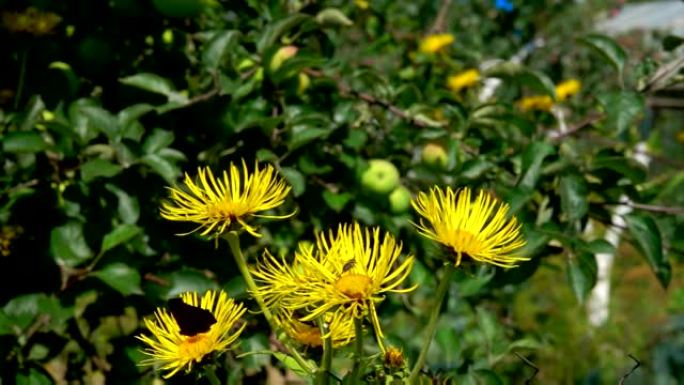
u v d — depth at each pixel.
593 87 3.76
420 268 1.35
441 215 0.66
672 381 1.98
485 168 1.33
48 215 1.22
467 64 2.42
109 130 1.20
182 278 1.20
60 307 1.13
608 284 3.32
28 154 1.22
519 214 1.24
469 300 1.58
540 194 1.34
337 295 0.62
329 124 1.33
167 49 1.40
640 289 3.40
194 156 1.31
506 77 1.41
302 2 1.55
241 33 1.43
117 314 1.26
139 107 1.21
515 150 1.46
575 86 2.11
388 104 1.48
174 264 1.27
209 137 1.31
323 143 1.33
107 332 1.48
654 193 1.45
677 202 1.78
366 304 0.61
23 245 1.20
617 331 2.62
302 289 0.65
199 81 1.41
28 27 1.28
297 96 1.38
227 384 1.17
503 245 0.66
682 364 1.99
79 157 1.23
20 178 1.22
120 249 1.18
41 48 1.33
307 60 1.29
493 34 3.76
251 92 1.35
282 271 0.68
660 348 2.09
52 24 1.29
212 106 1.28
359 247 0.64
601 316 2.84
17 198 1.19
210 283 1.20
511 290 2.08
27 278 1.19
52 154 1.24
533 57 3.95
